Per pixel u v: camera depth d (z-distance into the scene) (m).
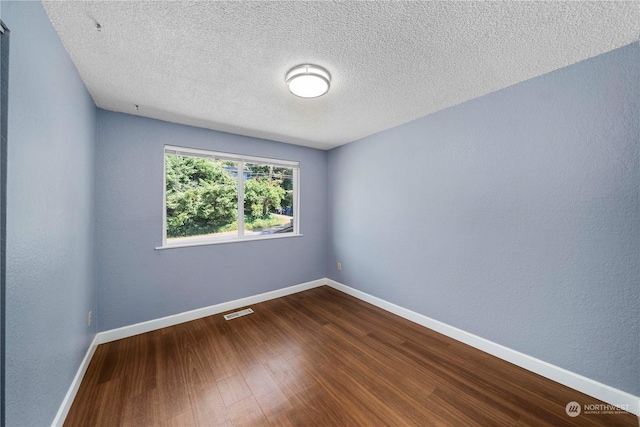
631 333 1.41
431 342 2.19
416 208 2.55
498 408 1.46
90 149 1.95
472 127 2.08
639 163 1.37
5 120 0.84
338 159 3.58
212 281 2.77
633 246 1.39
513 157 1.85
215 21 1.20
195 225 2.76
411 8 1.12
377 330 2.41
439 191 2.34
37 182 1.06
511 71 1.66
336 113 2.36
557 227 1.66
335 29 1.26
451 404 1.49
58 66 1.28
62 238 1.33
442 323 2.34
